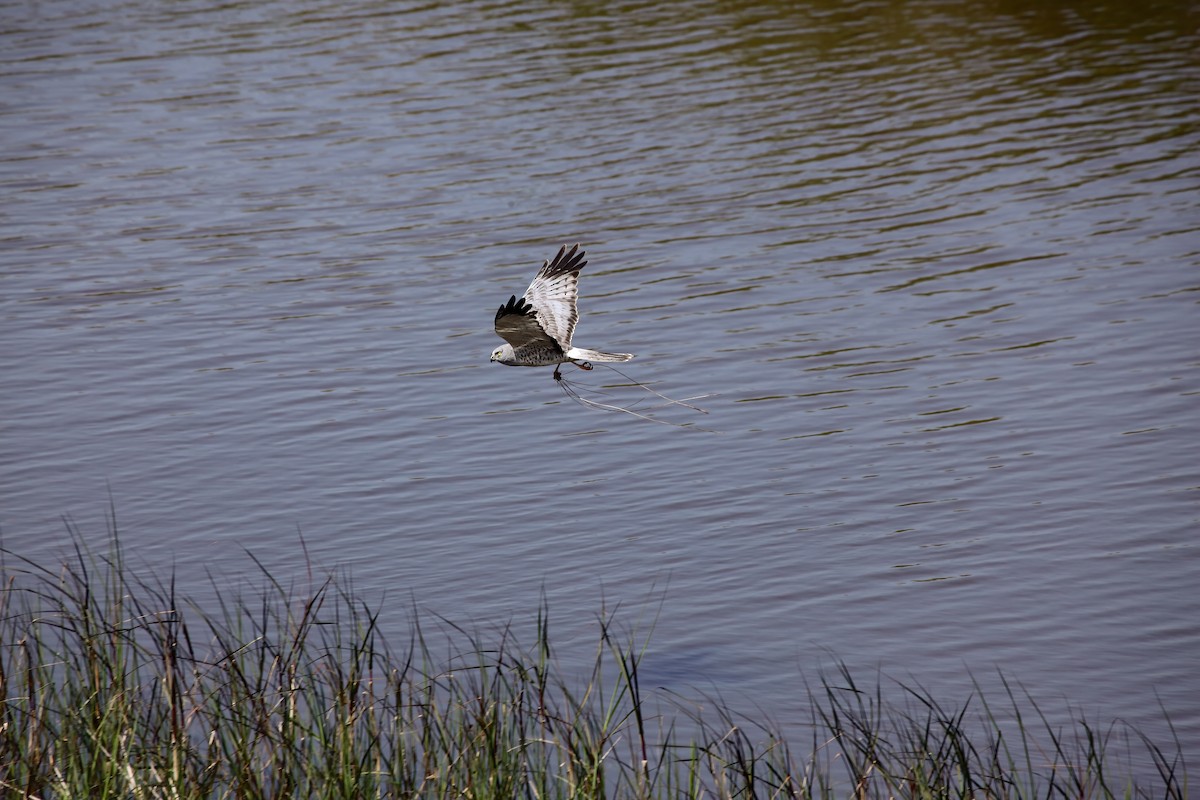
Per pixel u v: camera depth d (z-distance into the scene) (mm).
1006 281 26547
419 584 16656
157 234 30641
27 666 12234
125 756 10797
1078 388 21875
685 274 27516
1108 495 18469
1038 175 32188
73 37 47125
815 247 28672
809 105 37625
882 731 13359
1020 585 16406
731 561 17156
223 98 40219
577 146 35156
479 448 20703
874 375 22781
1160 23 43625
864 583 16531
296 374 23578
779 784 11602
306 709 12570
